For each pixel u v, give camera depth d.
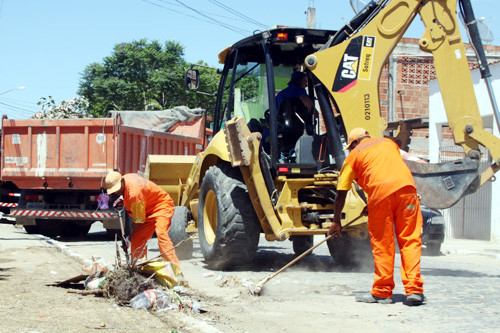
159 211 6.84
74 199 13.83
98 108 39.81
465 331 4.59
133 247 6.88
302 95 8.66
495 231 15.00
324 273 8.16
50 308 5.09
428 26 7.68
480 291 6.54
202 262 9.40
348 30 7.98
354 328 4.70
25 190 13.92
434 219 12.12
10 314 4.76
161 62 41.66
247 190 8.12
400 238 5.79
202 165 9.20
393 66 21.95
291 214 7.95
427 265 9.83
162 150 15.28
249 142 7.77
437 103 17.17
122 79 40.84
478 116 7.54
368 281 7.34
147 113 17.48
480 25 7.76
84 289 6.14
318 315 5.21
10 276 7.02
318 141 8.20
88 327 4.41
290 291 6.52
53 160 13.54
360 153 5.93
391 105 21.67
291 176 8.15
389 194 5.68
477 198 16.30
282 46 8.69
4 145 13.81
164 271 5.95
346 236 8.72
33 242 11.95
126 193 6.65
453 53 7.62
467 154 7.59
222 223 7.96
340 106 7.82
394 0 7.75
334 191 7.96
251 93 8.97
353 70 7.81
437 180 7.59
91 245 12.23
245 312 5.34
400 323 4.88
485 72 7.70
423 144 20.97
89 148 13.34
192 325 4.58
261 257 10.23
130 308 5.23
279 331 4.60
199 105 40.38
